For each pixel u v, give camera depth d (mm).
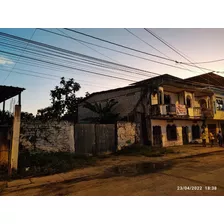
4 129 8922
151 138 16500
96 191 5562
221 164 9305
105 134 13789
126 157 12305
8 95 10844
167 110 16625
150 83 16953
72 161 9922
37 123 10609
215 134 23953
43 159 9281
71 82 28281
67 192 5621
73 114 26812
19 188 6238
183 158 11766
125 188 5699
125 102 18641
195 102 22312
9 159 7750
